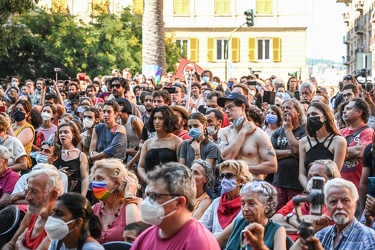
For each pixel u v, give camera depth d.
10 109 23.38
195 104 24.31
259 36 92.69
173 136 14.88
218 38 92.69
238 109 14.08
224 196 11.62
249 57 92.62
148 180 7.93
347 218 9.59
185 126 16.50
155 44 48.16
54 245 9.33
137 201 11.21
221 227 11.44
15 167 15.52
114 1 88.12
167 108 14.83
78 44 64.88
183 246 7.81
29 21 65.31
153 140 14.98
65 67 64.38
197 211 12.07
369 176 12.94
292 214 11.05
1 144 15.62
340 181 9.65
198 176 12.12
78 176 15.11
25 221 11.34
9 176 13.51
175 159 14.74
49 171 10.90
